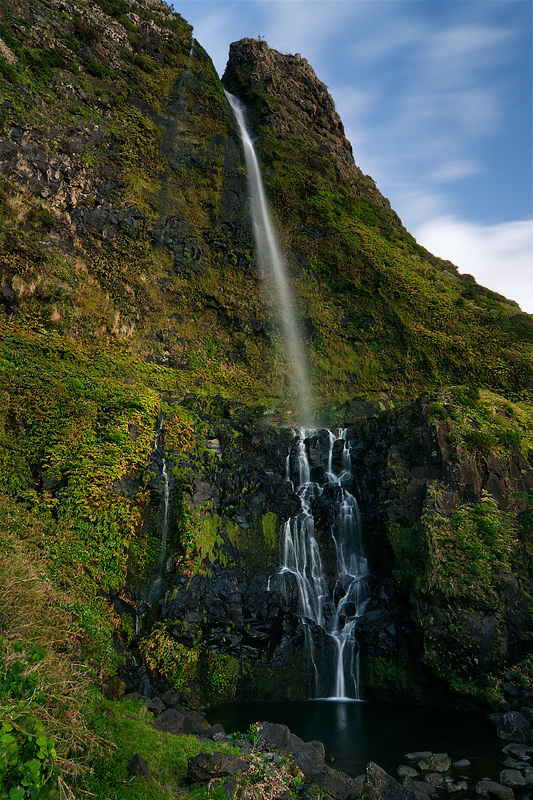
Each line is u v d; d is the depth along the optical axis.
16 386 13.86
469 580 13.37
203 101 31.09
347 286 27.94
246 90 38.00
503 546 14.08
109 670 9.97
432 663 13.02
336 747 10.14
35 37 25.70
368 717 12.29
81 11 28.92
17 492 12.05
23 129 21.61
